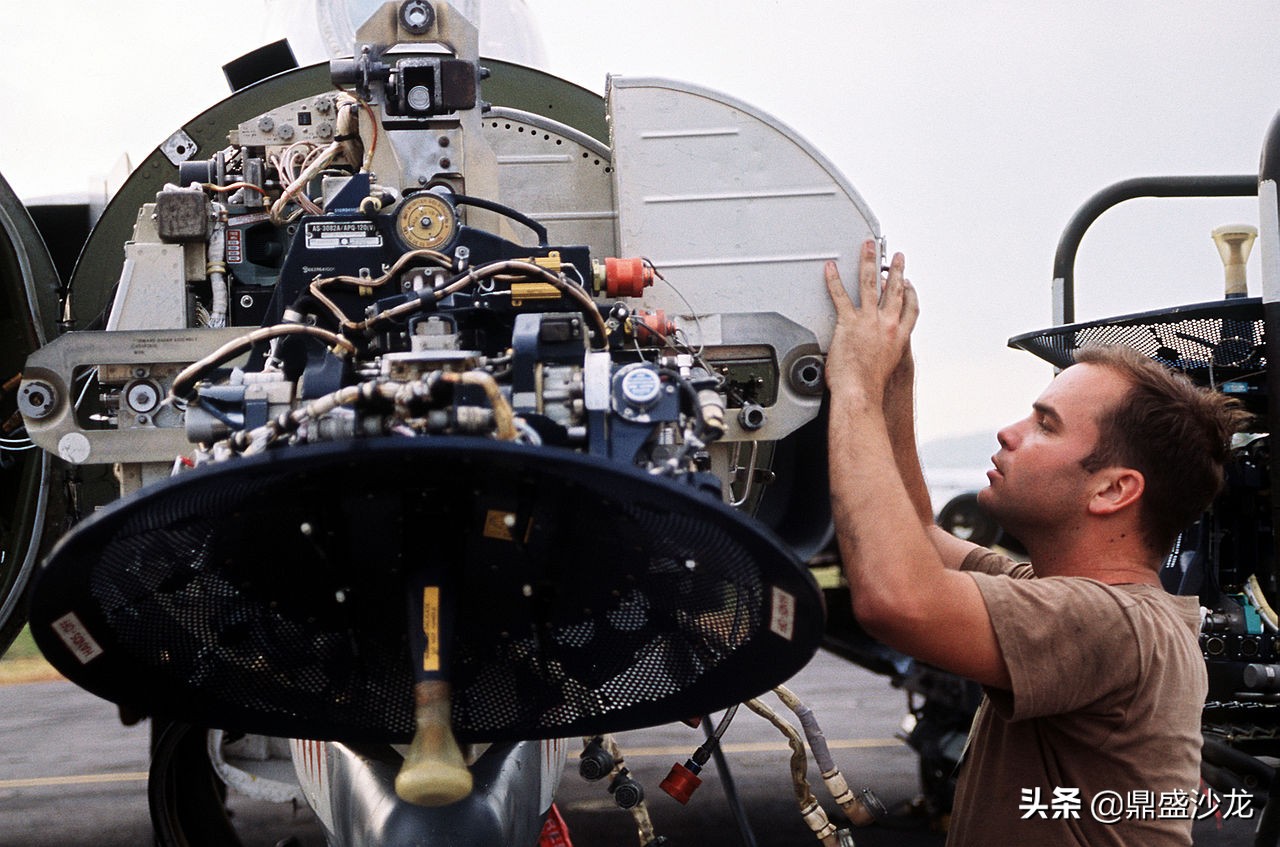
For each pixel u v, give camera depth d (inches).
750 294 123.7
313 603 75.9
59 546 62.4
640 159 124.3
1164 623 82.9
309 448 60.5
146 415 107.3
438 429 69.5
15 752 280.5
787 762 243.1
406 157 120.6
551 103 173.2
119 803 230.2
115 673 76.9
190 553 71.4
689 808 208.5
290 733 82.5
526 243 161.9
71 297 160.6
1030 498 89.9
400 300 93.1
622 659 79.1
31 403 106.3
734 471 119.0
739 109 124.2
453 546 72.7
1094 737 81.7
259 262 128.6
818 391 119.2
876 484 84.0
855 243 124.0
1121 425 87.1
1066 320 180.7
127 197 162.6
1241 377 158.9
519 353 77.2
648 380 76.0
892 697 319.6
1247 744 160.6
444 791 65.0
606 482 63.9
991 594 80.4
